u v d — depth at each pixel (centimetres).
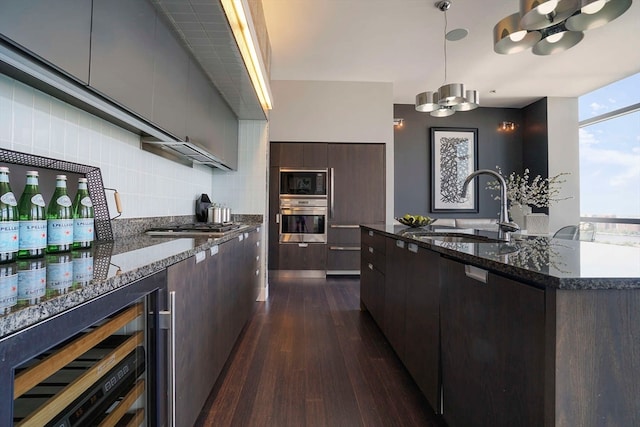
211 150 264
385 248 241
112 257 109
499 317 102
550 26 210
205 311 151
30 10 87
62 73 102
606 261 99
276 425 150
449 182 633
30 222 105
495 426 104
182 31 188
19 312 52
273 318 301
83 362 79
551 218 578
